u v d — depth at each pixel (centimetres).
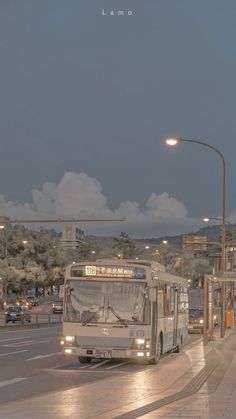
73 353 2414
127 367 2469
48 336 4659
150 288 2433
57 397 1596
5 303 10712
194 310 5709
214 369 2286
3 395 1691
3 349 3441
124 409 1395
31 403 1497
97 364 2595
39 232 12056
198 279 18450
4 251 11569
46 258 11962
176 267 18675
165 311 2762
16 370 2373
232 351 3262
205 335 3688
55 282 12569
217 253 10850
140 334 2397
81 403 1491
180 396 1593
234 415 1295
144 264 2541
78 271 2462
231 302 8606
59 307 9612
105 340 2398
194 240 5888
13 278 11356
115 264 2452
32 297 13262
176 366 2462
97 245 18725
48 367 2488
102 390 1730
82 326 2416
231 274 3847
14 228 11812
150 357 2416
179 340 3200
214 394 1628
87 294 2444
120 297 2428
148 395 1627
